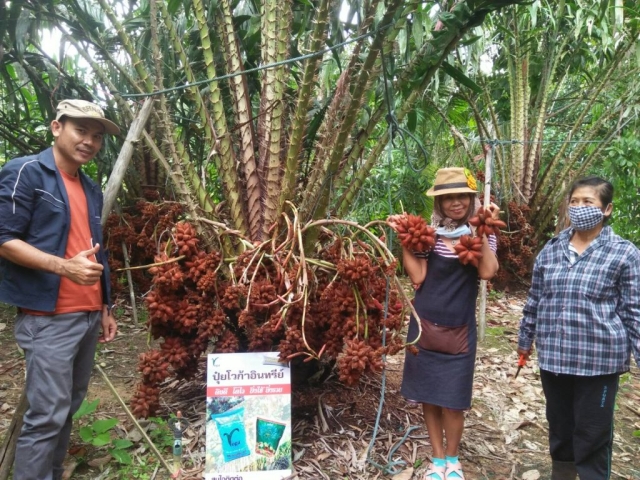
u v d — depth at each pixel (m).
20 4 3.30
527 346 2.55
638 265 2.16
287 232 2.76
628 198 6.91
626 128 6.58
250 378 2.54
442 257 2.43
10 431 2.28
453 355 2.42
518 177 6.73
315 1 3.32
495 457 2.81
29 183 2.06
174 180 2.91
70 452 2.62
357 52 2.77
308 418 2.97
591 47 6.81
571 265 2.26
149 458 2.64
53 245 2.11
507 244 6.29
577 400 2.26
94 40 3.52
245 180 3.03
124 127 5.04
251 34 3.23
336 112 2.87
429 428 2.54
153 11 2.88
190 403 3.13
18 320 2.15
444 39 2.68
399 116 2.95
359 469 2.57
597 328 2.18
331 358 3.11
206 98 3.62
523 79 6.62
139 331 4.46
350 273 2.42
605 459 2.27
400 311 2.66
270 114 2.88
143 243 4.47
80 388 2.37
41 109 4.41
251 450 2.47
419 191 6.79
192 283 2.80
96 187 2.40
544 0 6.11
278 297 2.46
